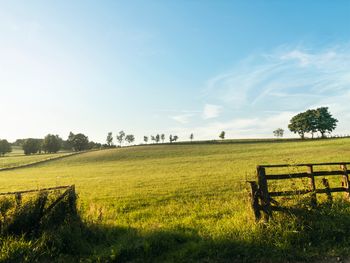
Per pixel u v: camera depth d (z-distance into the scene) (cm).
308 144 9425
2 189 3700
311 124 13975
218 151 9831
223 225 1184
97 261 920
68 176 5384
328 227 1058
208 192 2530
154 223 1380
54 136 16662
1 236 980
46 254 948
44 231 1023
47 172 6612
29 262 900
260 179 1145
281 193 1173
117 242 1051
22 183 4441
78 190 3272
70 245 997
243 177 3538
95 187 3488
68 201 1183
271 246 977
